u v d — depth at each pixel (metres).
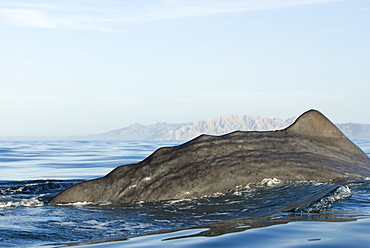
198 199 8.58
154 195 8.73
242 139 9.73
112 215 7.66
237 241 5.53
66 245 5.81
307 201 7.82
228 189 8.83
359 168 9.91
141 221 7.18
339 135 10.55
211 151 9.38
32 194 10.62
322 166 9.52
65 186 11.98
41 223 7.12
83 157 26.95
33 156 28.06
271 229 6.16
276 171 9.19
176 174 8.98
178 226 6.77
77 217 7.53
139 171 9.05
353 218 6.74
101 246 5.65
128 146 45.72
